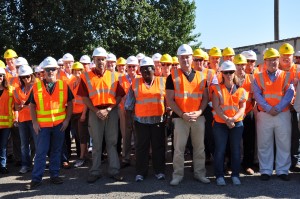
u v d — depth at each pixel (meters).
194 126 5.79
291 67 6.35
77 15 18.97
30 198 5.32
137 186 5.79
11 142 8.02
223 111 5.78
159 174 6.21
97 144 6.18
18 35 19.25
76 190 5.66
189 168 6.88
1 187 5.92
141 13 20.80
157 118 6.15
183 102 5.71
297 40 12.14
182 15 25.00
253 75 6.32
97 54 6.09
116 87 6.28
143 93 6.05
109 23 20.16
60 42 18.75
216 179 5.83
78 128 7.53
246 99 5.88
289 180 5.92
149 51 22.03
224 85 5.81
